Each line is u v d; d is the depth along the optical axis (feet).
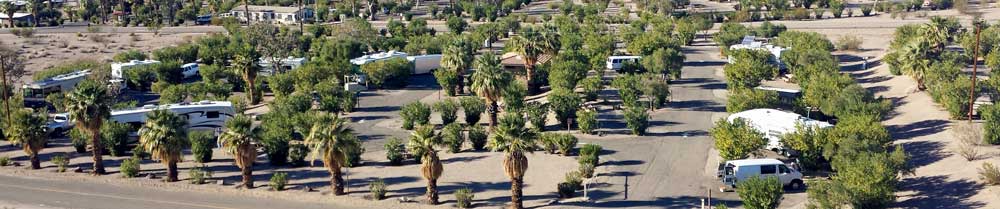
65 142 276.00
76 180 229.86
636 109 276.00
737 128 229.45
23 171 239.50
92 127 228.02
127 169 230.07
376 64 368.89
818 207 183.62
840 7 623.36
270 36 444.14
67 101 228.02
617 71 394.52
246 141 215.31
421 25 558.56
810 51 368.48
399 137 278.46
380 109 326.85
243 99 341.00
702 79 374.43
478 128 258.37
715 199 204.13
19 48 523.70
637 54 413.59
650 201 204.13
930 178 208.03
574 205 201.98
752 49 388.37
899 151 203.31
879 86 342.44
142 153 252.01
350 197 209.77
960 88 266.77
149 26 638.94
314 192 214.69
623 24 557.74
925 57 315.17
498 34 542.98
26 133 237.25
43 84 345.10
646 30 546.67
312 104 320.29
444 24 637.30
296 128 275.59
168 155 221.05
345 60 387.55
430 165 199.31
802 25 570.46
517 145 192.03
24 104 339.77
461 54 348.59
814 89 288.10
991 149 224.33
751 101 284.41
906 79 337.72
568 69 342.03
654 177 224.53
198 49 465.06
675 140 264.72
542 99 338.95
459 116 308.19
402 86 374.43
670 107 315.78
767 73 336.08
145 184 224.33
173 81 390.63
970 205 184.14
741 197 188.44
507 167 193.36
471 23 630.33
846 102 277.23
